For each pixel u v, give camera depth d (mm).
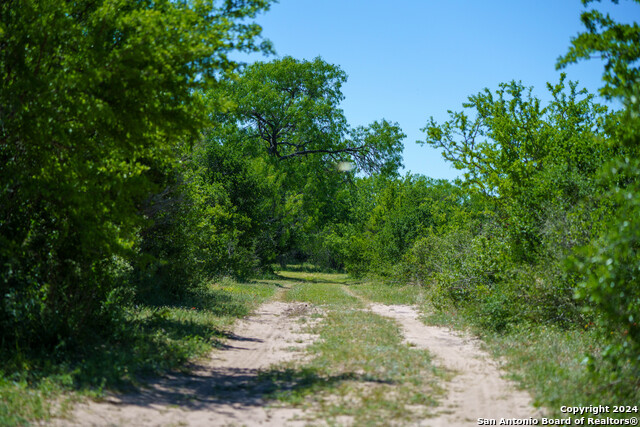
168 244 18594
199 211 19578
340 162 50906
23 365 7531
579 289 6582
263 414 6383
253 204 38344
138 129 8641
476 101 17250
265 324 15461
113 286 11047
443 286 16984
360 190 70000
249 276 36812
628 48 7254
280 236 48594
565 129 16172
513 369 8805
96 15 8539
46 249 9320
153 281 17734
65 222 9039
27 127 8109
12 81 8469
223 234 30531
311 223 51812
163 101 8734
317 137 49344
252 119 48594
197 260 20000
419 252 28734
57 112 8156
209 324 13836
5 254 8492
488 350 10828
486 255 15469
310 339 12484
